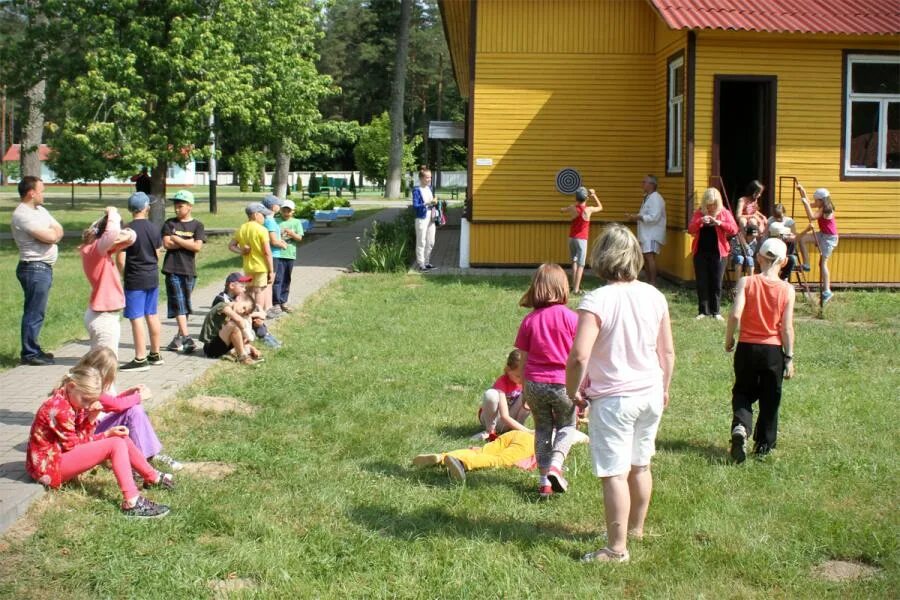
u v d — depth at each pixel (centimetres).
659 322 502
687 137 1600
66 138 2436
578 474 645
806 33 1550
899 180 1636
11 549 504
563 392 595
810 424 776
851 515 571
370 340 1140
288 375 942
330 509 571
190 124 2430
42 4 2452
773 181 1623
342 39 7788
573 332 599
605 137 1816
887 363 1037
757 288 684
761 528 549
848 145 1631
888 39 1598
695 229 1326
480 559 500
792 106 1619
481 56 1805
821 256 1472
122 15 2423
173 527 537
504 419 714
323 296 1514
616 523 496
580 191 1548
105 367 590
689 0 1630
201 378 916
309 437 727
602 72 1808
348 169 8838
